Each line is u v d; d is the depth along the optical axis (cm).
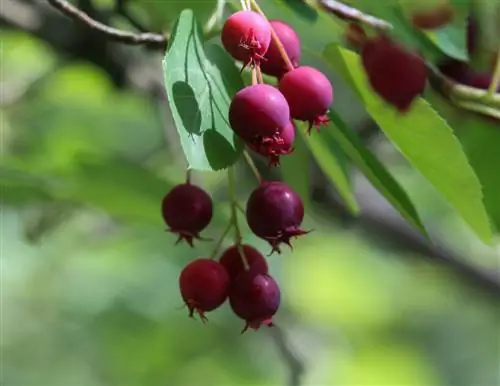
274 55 39
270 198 39
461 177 41
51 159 66
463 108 43
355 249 125
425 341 136
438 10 42
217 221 52
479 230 42
